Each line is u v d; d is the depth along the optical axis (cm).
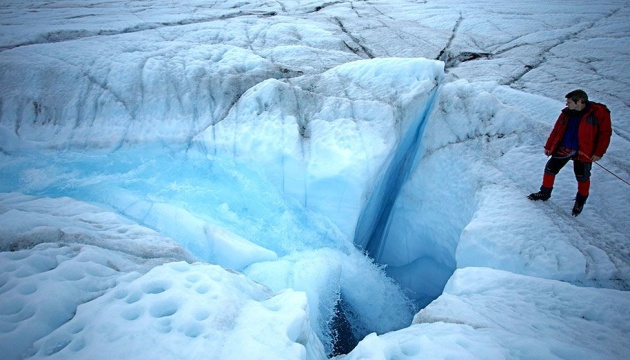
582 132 304
